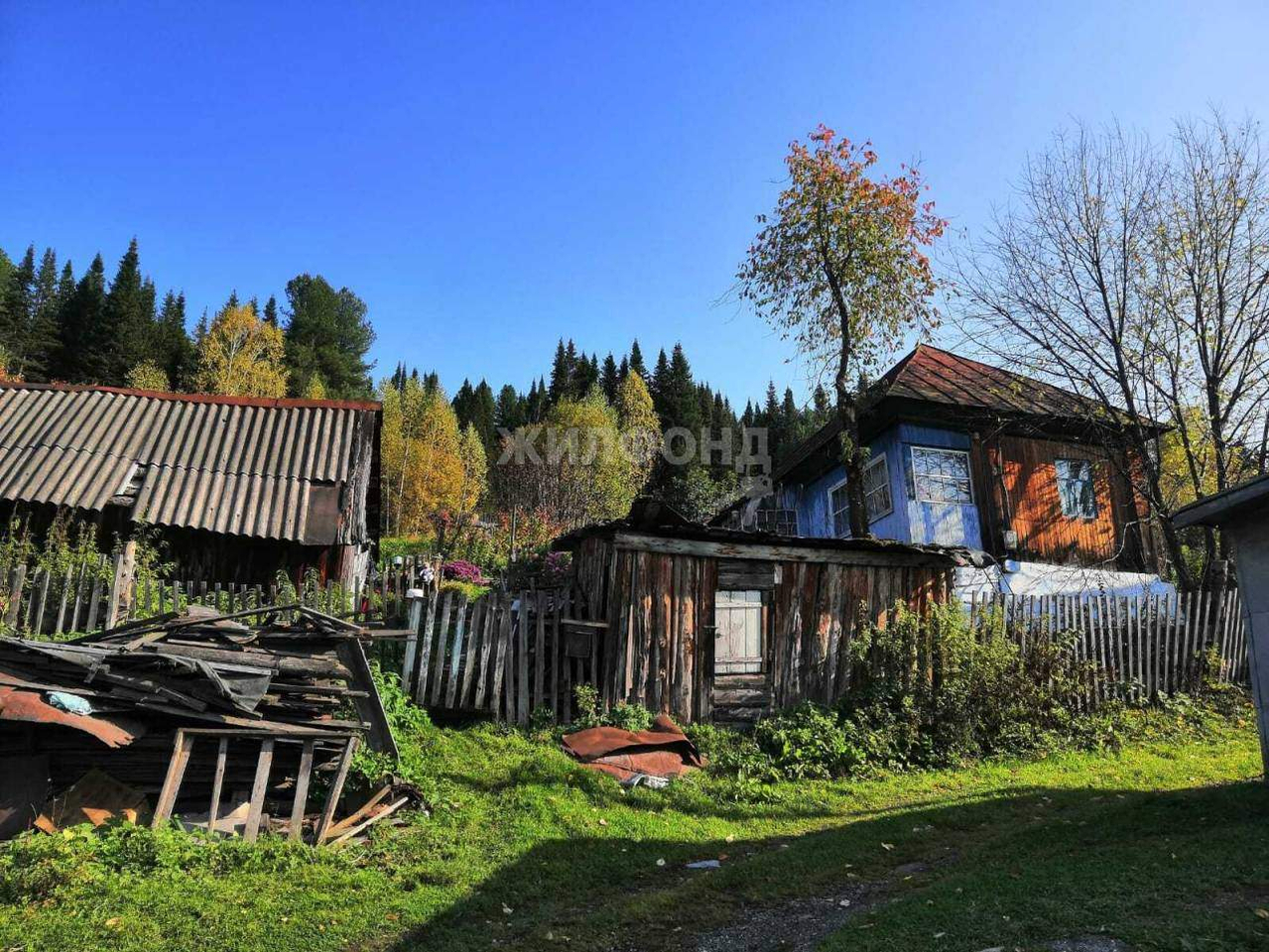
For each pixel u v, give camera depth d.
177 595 10.27
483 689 9.89
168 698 6.39
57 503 12.05
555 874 5.88
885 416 17.95
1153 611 12.70
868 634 11.16
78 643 6.97
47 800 6.22
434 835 6.59
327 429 15.44
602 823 7.12
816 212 16.02
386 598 10.91
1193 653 12.80
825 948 4.04
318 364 72.38
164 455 13.82
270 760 6.51
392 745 7.64
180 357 63.97
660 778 8.58
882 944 4.01
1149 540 18.52
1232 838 5.27
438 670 9.87
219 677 6.41
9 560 10.21
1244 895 4.14
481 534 30.56
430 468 45.78
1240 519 7.64
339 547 13.57
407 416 53.28
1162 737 10.96
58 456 13.18
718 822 7.51
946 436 18.08
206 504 12.98
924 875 5.61
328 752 7.29
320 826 6.36
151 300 81.31
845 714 10.73
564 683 10.38
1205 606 13.26
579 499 36.00
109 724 6.07
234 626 7.07
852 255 16.12
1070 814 7.02
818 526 22.03
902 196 16.09
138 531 12.31
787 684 11.12
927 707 10.55
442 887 5.52
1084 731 10.77
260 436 14.98
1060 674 11.12
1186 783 8.62
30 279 79.12
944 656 11.06
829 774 9.27
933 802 8.05
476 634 10.16
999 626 11.31
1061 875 4.77
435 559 22.66
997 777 9.12
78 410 14.72
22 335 60.25
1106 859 5.05
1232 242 14.96
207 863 5.57
